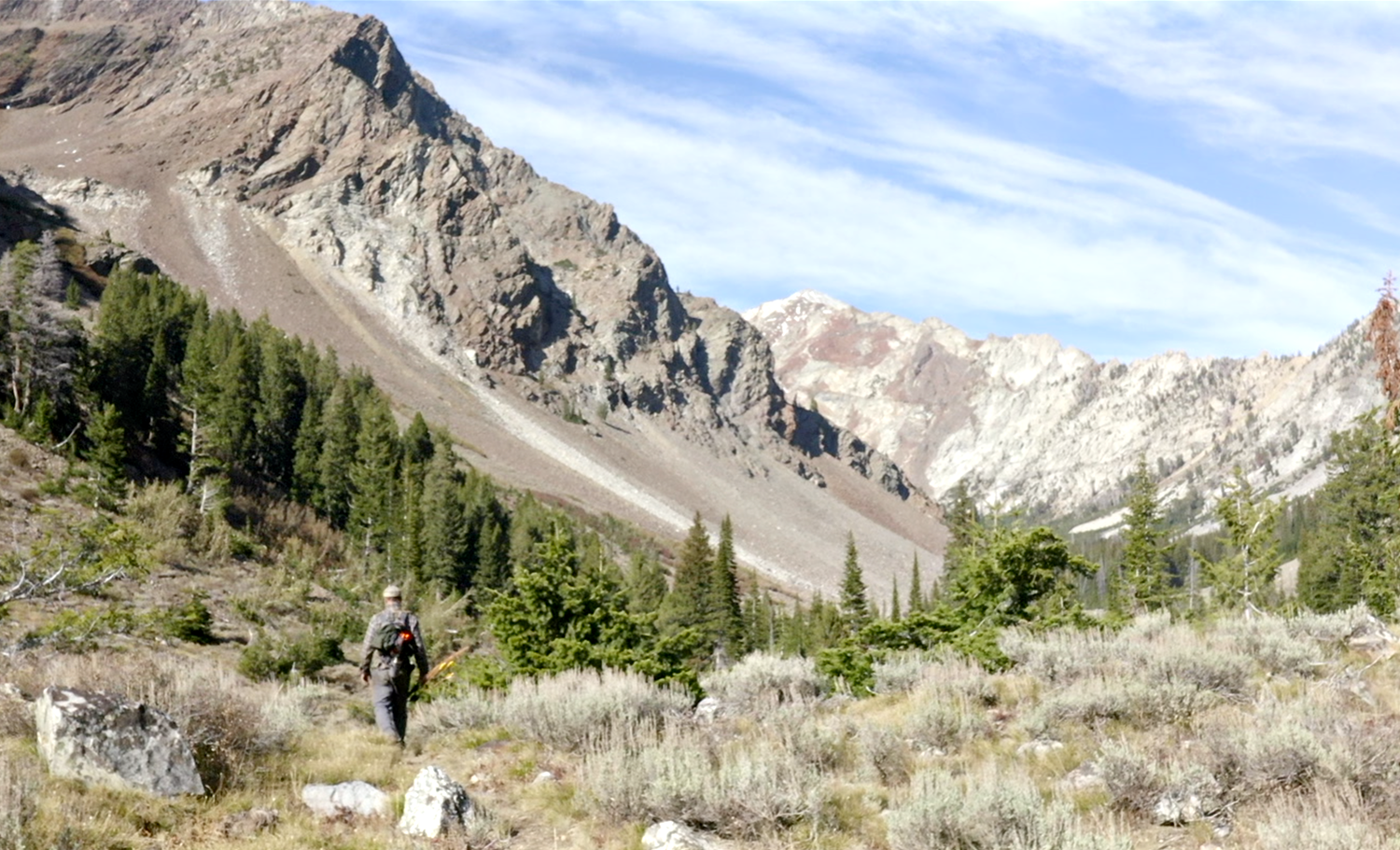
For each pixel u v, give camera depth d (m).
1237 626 15.69
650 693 12.66
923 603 89.25
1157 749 9.64
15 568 16.77
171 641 35.59
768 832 8.21
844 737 11.62
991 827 7.51
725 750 10.20
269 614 49.81
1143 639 15.23
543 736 11.31
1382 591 37.09
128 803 7.78
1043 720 11.15
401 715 11.38
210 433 82.75
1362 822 7.58
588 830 8.40
